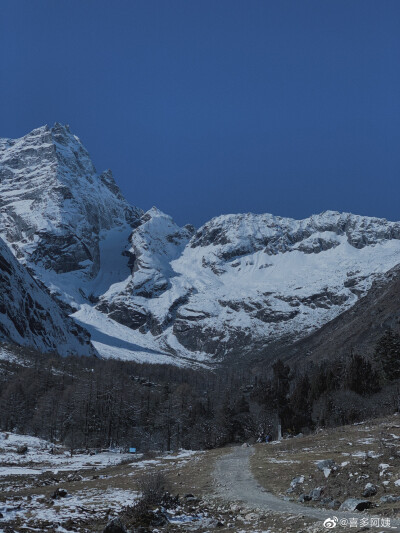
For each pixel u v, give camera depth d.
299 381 155.62
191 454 80.19
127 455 110.75
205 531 33.19
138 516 35.66
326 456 54.03
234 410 148.88
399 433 63.22
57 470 82.38
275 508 36.81
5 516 37.22
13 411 157.75
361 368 127.69
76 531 33.09
